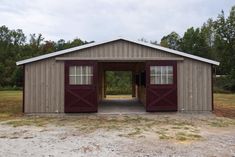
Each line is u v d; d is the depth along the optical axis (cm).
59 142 708
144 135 794
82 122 1031
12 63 4266
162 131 852
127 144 687
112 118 1130
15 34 6278
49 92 1222
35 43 5569
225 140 732
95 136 781
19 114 1251
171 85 1243
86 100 1229
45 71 1223
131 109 1377
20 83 3750
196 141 720
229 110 1385
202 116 1181
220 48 3697
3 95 2528
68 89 1223
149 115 1208
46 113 1220
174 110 1241
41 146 667
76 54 1233
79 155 592
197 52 4444
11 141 721
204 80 1250
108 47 1235
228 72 3550
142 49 1241
